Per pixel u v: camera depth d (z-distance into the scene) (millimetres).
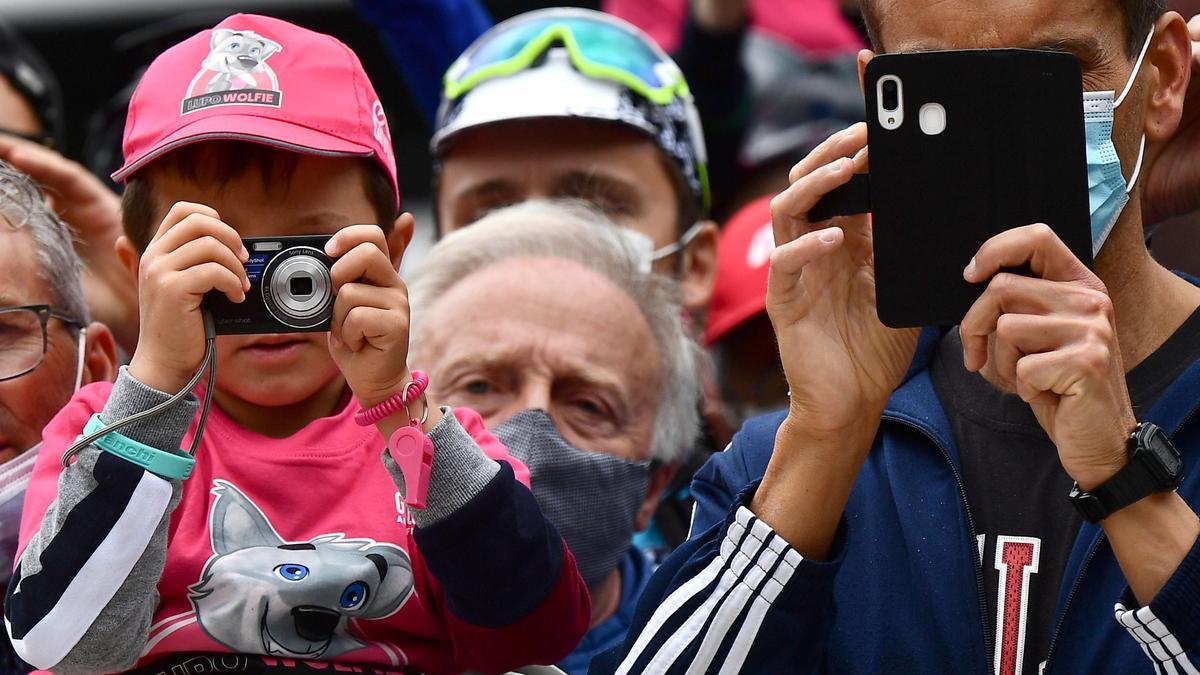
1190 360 9906
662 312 14219
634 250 14500
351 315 9688
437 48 19188
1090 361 8578
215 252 9594
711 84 19797
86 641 9617
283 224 10938
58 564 9461
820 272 9688
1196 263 14695
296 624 10547
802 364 9641
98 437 9547
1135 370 9984
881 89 9141
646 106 16266
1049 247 8766
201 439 10711
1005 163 9062
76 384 12383
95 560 9445
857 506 10312
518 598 10258
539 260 13922
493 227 14312
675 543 15422
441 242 14531
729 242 17844
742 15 19688
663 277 14719
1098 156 9648
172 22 19797
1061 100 9047
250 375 10906
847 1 22422
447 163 16516
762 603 9477
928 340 10805
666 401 14070
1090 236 9016
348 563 10625
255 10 24156
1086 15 9617
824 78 20156
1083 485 8930
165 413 9617
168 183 11039
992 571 9836
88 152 19281
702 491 10844
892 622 9867
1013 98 9078
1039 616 9680
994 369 10258
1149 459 8734
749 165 19844
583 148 16109
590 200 16047
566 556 10773
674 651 9562
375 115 11484
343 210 11070
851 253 9836
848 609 9984
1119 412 8820
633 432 13672
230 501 10734
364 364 9836
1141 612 8711
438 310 13820
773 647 9492
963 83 9102
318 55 11312
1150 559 8781
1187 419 9609
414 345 13844
